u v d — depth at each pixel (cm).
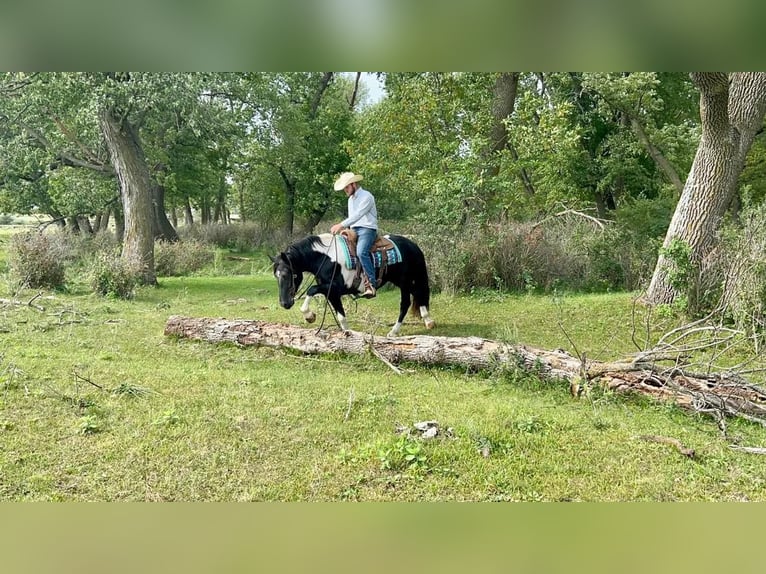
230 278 1747
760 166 1603
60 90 1398
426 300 895
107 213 3148
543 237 1267
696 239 954
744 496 387
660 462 435
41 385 582
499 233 1235
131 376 629
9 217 3469
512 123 1483
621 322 923
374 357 713
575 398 589
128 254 1491
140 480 399
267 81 2075
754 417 529
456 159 1401
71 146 1788
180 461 427
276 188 2839
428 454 438
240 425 493
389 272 849
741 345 763
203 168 2744
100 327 901
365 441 464
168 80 1373
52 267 1267
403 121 1500
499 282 1185
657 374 588
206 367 688
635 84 1612
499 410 535
